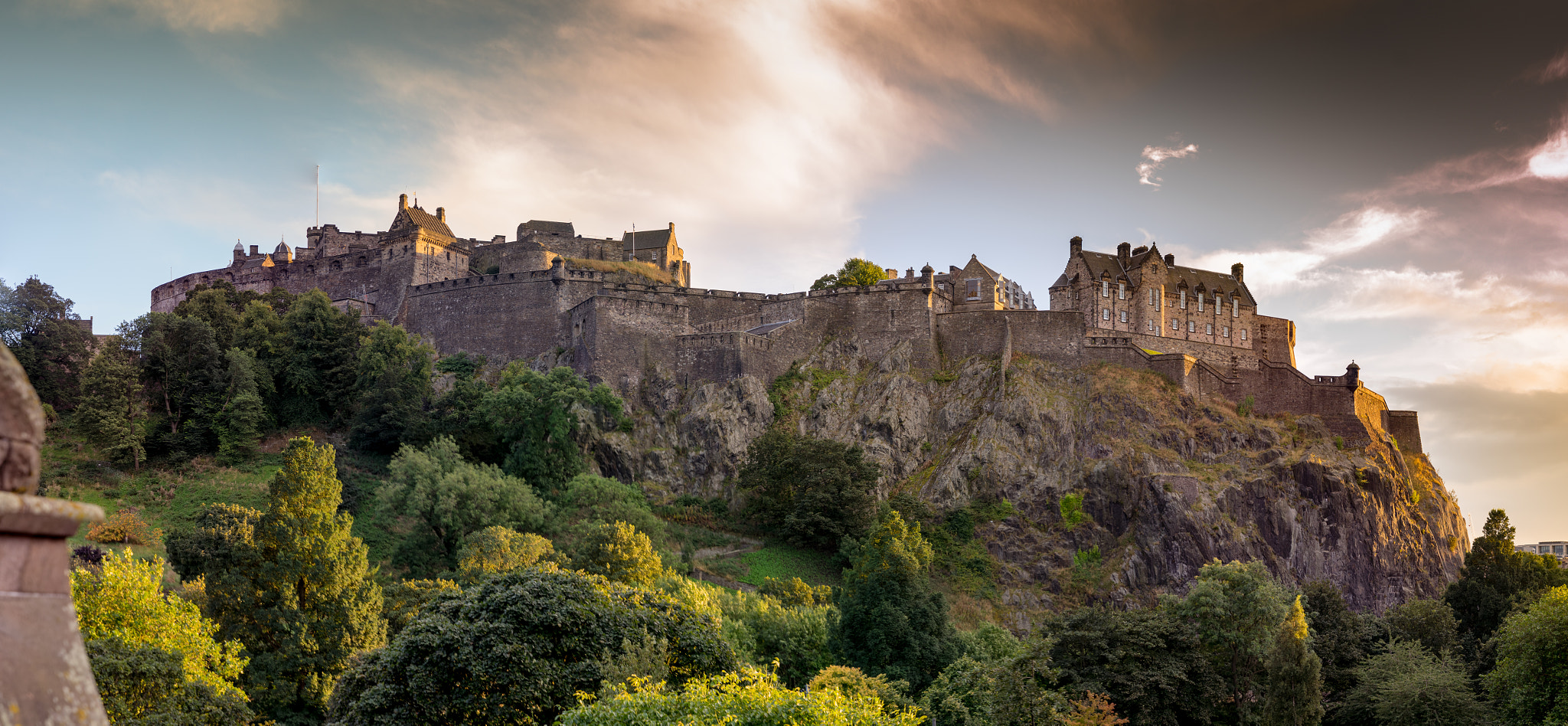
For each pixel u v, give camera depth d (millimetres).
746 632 86125
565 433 132125
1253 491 145750
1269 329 186250
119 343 141625
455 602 61688
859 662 90062
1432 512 164000
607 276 162750
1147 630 83438
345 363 148750
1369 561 146000
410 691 55219
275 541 79438
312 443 84688
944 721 76188
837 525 132000
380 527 117438
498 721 54188
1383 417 174000
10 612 7535
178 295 194625
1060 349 161750
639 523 118125
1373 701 88062
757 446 142500
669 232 199875
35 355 139250
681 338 153125
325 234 199250
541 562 91062
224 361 144000
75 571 61031
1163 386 156875
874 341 163750
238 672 61438
